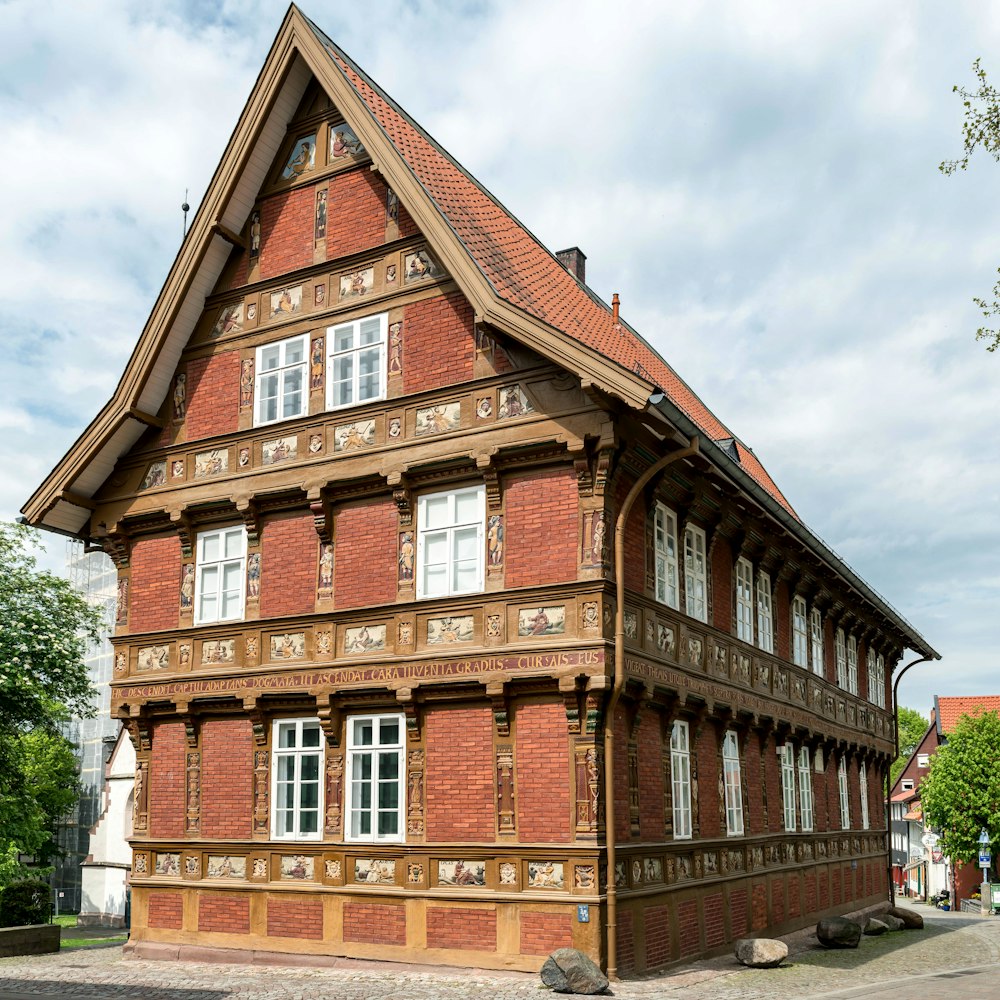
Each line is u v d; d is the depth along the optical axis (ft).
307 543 74.54
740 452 122.72
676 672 70.85
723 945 76.28
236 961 71.77
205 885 74.54
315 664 71.56
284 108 78.95
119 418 80.89
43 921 162.50
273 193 80.33
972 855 222.89
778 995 58.44
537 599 64.18
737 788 82.89
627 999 55.16
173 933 75.51
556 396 65.10
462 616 66.59
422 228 68.33
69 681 119.14
